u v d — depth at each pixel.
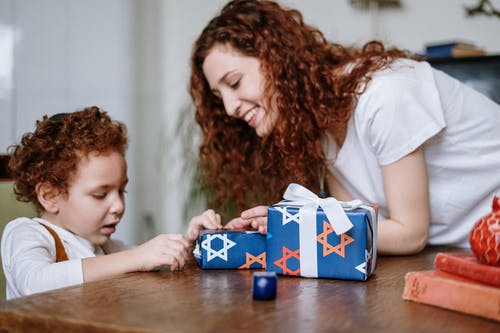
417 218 1.23
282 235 1.00
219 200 1.83
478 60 2.21
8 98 3.13
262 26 1.36
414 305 0.79
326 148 1.44
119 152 1.34
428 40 2.99
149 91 3.42
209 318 0.71
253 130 1.64
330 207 0.97
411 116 1.22
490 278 0.75
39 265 1.11
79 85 3.26
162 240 1.09
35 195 1.33
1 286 1.34
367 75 1.29
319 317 0.72
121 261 1.06
